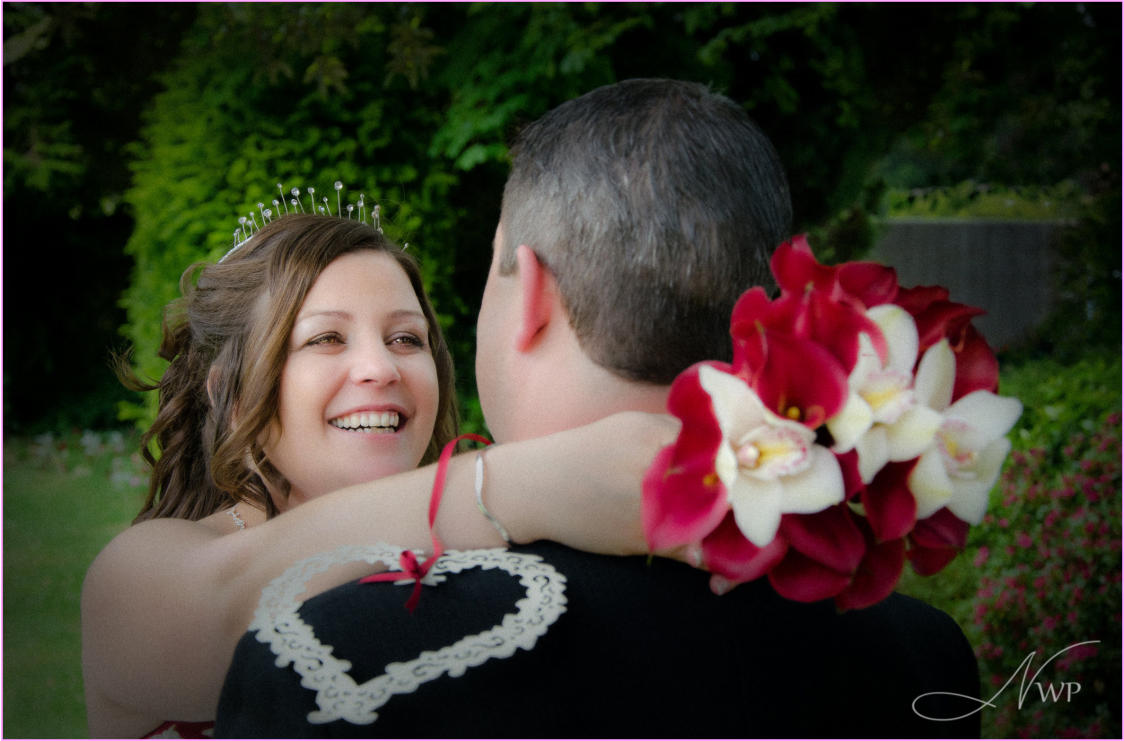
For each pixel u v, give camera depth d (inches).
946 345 39.8
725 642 39.8
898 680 44.0
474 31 197.0
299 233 71.4
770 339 37.5
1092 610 171.2
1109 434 181.6
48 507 302.4
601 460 40.8
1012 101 229.8
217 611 45.1
